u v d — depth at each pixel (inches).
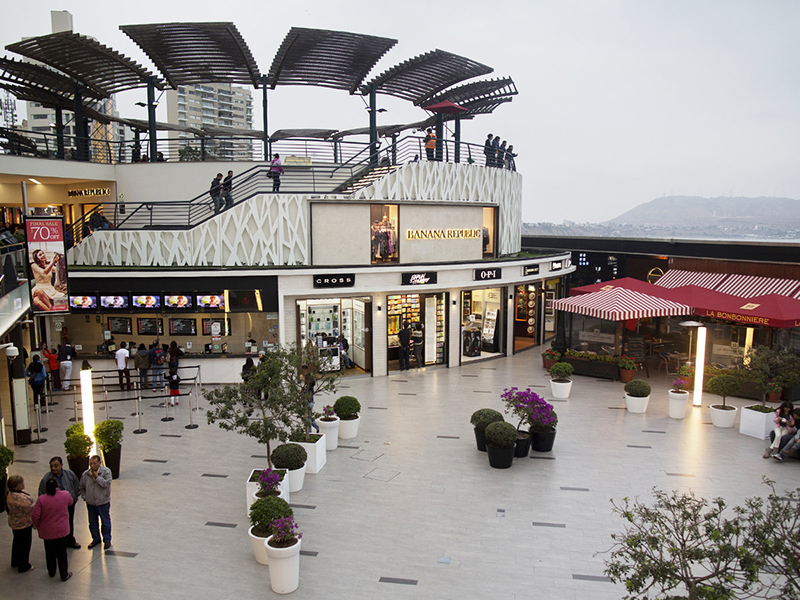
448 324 907.4
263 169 944.9
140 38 859.4
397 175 869.8
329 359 573.9
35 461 516.7
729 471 494.0
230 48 899.4
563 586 328.8
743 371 660.1
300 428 501.7
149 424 624.4
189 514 418.6
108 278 755.4
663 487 460.4
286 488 425.7
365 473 490.3
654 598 318.3
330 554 362.9
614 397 735.1
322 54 960.3
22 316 609.6
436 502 435.5
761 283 981.8
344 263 842.2
